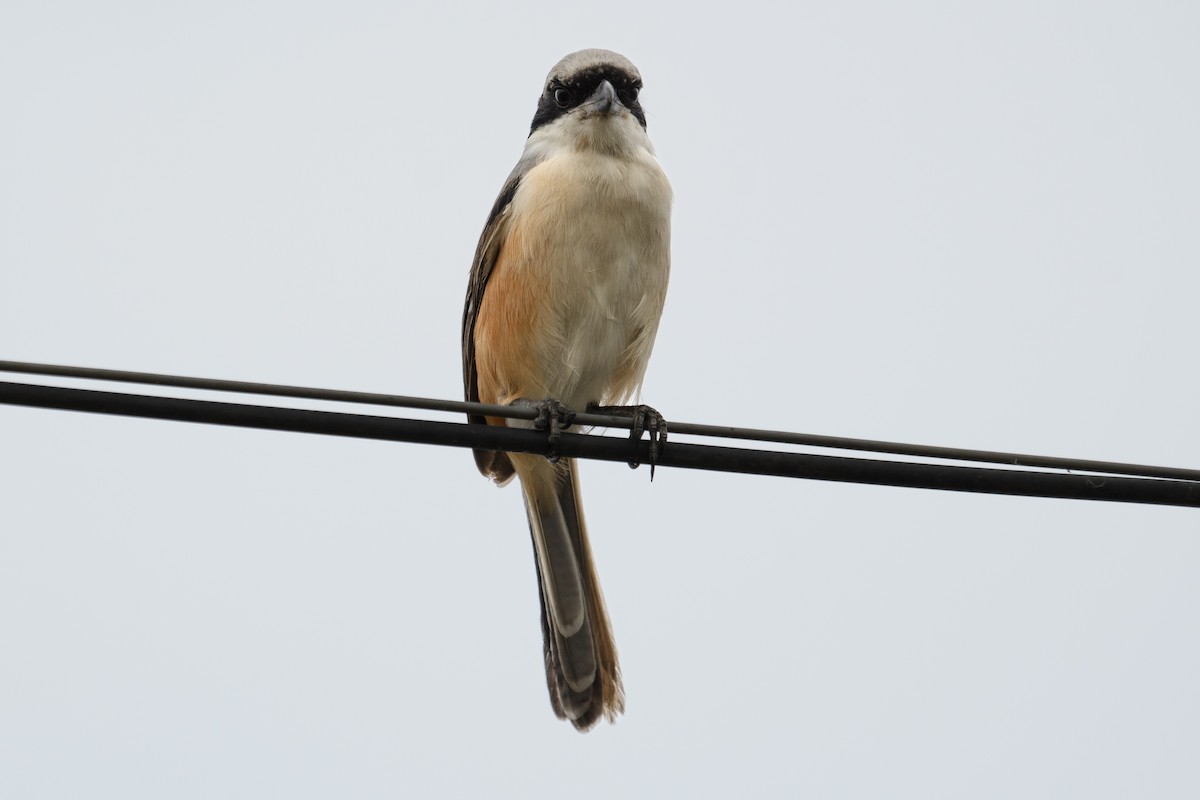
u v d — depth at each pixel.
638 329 11.34
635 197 10.96
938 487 8.61
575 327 11.14
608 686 12.27
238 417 7.97
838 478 8.66
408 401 8.33
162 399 7.83
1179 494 8.62
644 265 11.13
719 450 8.86
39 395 7.59
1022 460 8.54
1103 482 8.56
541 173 11.14
